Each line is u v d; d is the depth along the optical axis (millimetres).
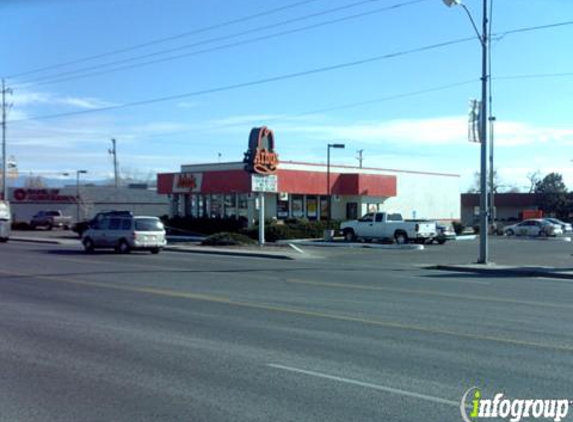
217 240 35969
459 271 23234
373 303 13391
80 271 20531
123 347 8945
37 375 7484
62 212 74562
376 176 51594
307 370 7641
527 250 35719
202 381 7172
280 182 45219
